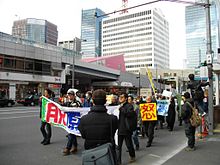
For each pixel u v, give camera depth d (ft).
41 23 261.24
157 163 21.62
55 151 26.02
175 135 36.78
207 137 33.27
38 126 44.24
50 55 168.66
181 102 49.75
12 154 24.54
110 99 33.32
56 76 174.29
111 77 246.88
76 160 22.71
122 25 465.47
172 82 174.50
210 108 35.40
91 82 268.62
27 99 122.72
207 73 36.09
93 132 11.78
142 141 32.09
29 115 66.13
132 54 453.58
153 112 28.99
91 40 389.80
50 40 272.92
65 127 24.82
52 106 25.91
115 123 12.14
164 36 497.05
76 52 211.20
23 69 150.00
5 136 34.14
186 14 260.01
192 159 22.59
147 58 440.04
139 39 447.01
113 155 11.78
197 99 34.35
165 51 502.79
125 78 275.80
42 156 23.94
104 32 481.46
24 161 22.13
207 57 35.76
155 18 449.89
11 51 142.10
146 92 50.72
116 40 468.75
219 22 44.86
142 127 34.40
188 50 255.91
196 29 252.21
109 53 472.03
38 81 158.40
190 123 25.98
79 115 24.50
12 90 140.87
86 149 11.95
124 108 21.65
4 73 135.85
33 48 156.46
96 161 10.98
